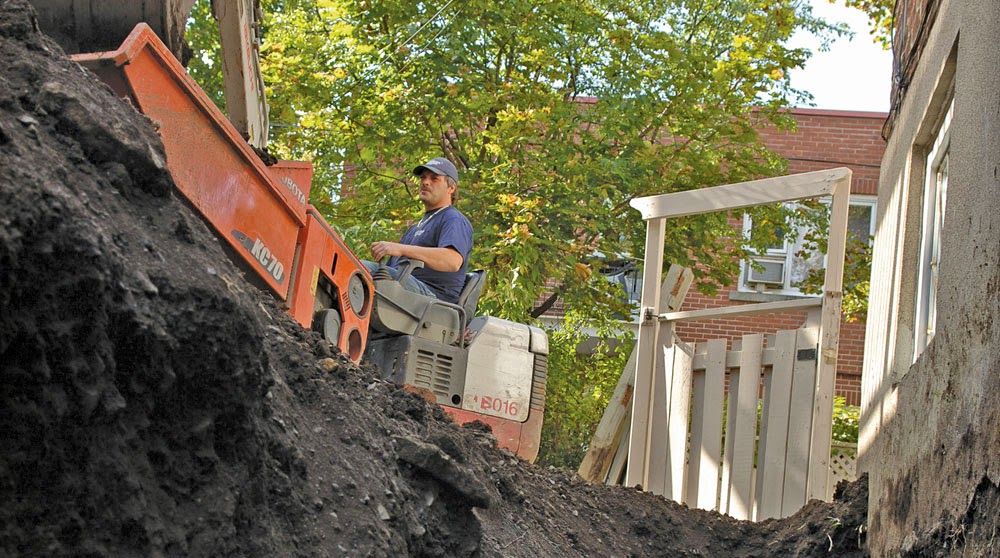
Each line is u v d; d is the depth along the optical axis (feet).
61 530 6.88
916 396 13.78
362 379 12.55
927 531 12.30
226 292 8.08
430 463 11.07
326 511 9.36
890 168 19.66
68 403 6.88
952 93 14.92
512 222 36.55
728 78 40.11
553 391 43.34
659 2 43.32
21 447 6.71
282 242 14.80
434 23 38.29
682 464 19.45
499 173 36.86
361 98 38.04
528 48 40.11
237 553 8.04
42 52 8.78
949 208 12.97
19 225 6.67
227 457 8.23
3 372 6.63
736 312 19.48
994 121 10.83
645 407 20.35
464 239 21.39
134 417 7.46
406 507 10.53
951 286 12.34
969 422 10.96
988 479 10.16
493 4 38.32
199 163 12.57
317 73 38.37
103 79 11.18
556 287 41.11
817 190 18.57
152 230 8.29
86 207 7.58
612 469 25.90
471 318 22.09
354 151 39.68
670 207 20.44
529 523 14.19
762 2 42.22
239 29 15.84
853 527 16.53
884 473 15.51
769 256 56.85
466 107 37.86
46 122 8.12
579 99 43.68
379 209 38.78
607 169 37.24
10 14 8.79
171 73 11.89
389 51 38.11
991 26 11.34
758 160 44.68
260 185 14.06
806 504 17.69
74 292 6.91
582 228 39.78
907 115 18.03
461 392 21.04
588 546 15.15
